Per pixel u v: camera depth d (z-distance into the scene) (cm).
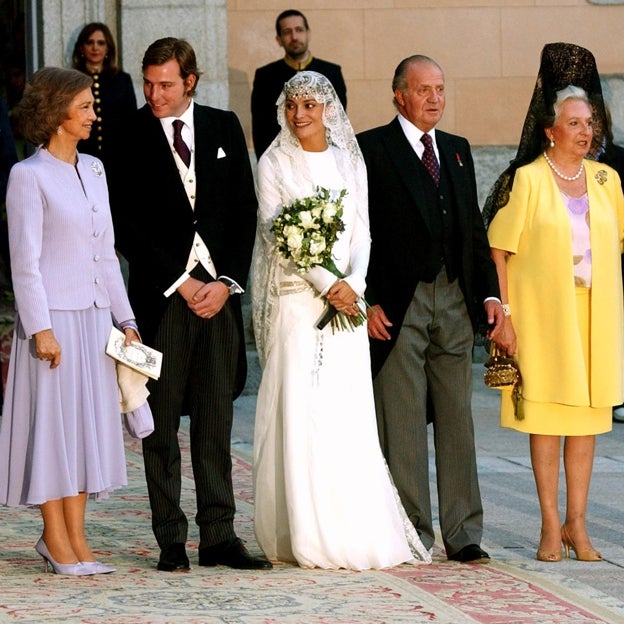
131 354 2280
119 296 2344
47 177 2255
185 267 2352
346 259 2441
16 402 2258
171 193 2362
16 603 2052
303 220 2344
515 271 2558
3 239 4106
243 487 3112
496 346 2561
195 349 2369
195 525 2736
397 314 2459
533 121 2570
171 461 2361
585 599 2189
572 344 2506
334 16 4700
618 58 4812
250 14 4662
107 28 4166
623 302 2617
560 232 2517
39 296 2209
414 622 1986
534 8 4784
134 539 2598
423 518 2492
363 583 2253
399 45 4731
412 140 2502
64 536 2294
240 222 2406
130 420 2309
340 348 2412
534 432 2534
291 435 2378
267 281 2441
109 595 2116
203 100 4491
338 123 2448
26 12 4622
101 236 2311
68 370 2253
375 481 2409
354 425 2403
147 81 2367
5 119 3944
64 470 2231
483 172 4784
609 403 2527
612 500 3078
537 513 2948
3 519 2775
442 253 2473
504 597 2183
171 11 4459
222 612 2009
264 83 4366
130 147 2389
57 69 2289
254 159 4641
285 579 2273
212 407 2367
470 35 4769
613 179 2600
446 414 2502
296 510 2359
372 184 2486
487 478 3325
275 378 2423
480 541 2492
